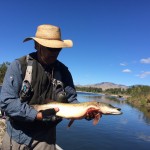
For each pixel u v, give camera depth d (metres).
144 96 22.86
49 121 1.29
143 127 8.59
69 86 1.44
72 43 1.32
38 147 1.29
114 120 9.81
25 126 1.26
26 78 1.27
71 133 6.51
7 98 1.22
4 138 1.31
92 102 1.33
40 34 1.31
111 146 5.65
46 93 1.32
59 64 1.41
